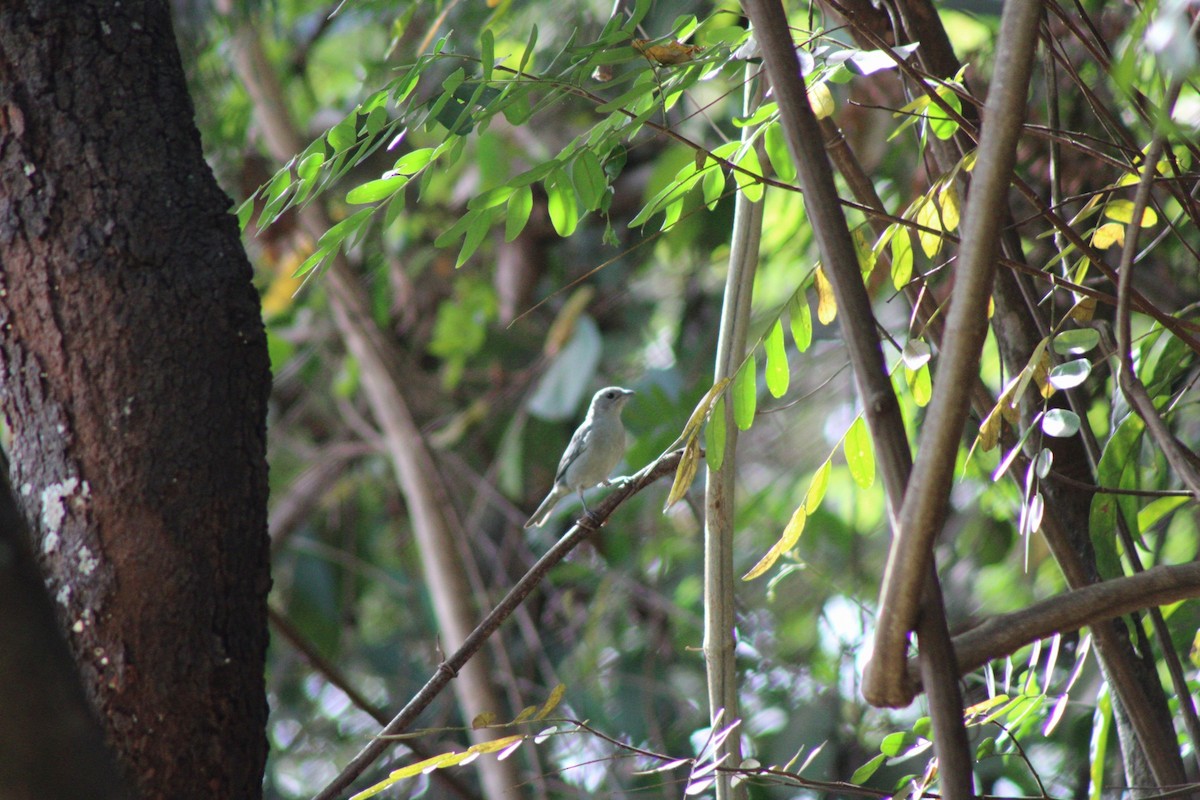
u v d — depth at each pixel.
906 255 7.14
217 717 5.80
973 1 12.34
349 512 20.09
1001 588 14.74
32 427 5.96
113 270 5.94
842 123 13.62
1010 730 7.35
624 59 6.88
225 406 6.01
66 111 6.08
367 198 7.05
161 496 5.82
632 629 17.80
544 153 17.34
